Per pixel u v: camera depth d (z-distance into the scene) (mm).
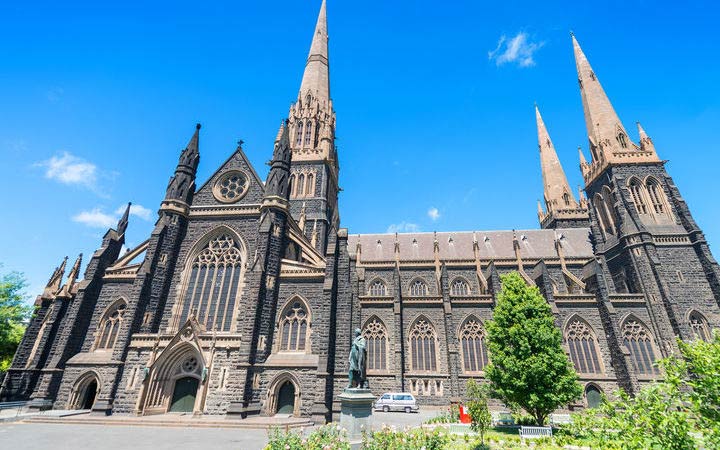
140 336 34094
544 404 28719
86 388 34438
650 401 10875
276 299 36250
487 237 69812
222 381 31750
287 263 38125
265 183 41531
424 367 47938
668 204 55062
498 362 31594
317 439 16094
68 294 40438
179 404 32438
